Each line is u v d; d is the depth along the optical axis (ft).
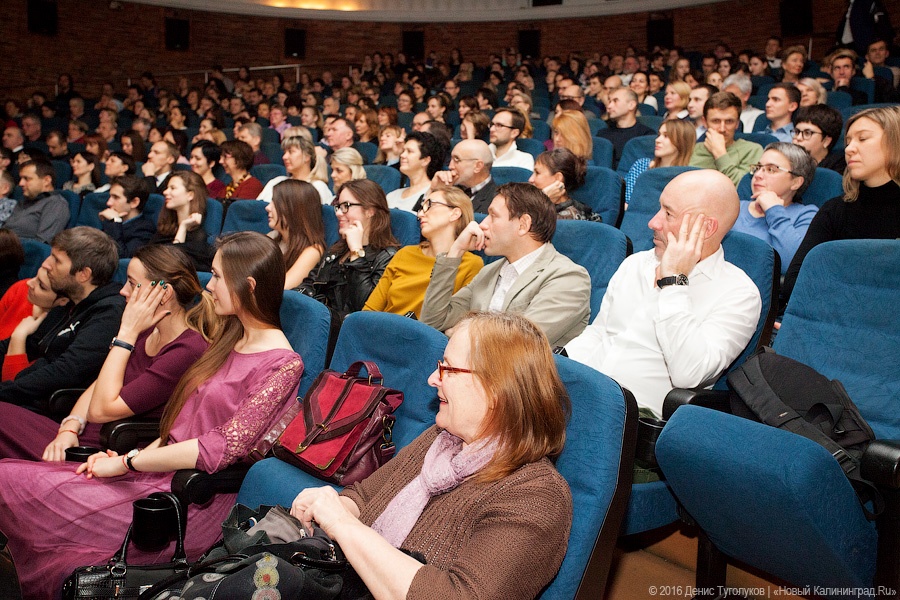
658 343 6.95
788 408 5.60
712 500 5.38
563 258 8.45
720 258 7.06
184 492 6.40
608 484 4.71
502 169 14.32
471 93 35.88
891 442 4.82
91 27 43.09
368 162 21.20
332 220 12.75
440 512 4.74
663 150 13.73
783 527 5.01
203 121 27.58
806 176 10.31
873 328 6.12
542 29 45.29
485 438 4.68
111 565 5.59
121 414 7.47
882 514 4.99
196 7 45.14
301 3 47.34
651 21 42.14
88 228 9.48
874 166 8.73
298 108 31.78
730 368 7.07
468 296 9.06
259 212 14.03
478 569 4.16
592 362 7.51
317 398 6.36
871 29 29.25
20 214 18.35
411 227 11.77
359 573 4.49
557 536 4.33
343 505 5.10
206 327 7.87
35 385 8.78
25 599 6.40
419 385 6.31
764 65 29.89
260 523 5.08
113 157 19.77
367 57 44.80
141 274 7.67
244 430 6.59
